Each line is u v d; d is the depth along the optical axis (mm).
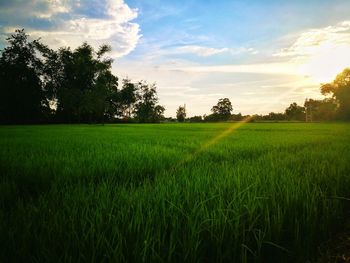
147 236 1891
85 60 62031
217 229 2193
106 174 5039
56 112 71125
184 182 4008
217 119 136625
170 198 2977
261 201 2869
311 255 2242
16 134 19188
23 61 63844
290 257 2178
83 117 75000
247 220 2430
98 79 63531
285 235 2418
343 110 90312
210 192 3248
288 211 2693
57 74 67562
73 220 2246
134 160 6453
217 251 1980
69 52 67375
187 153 8148
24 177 4574
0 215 2457
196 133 22875
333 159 6328
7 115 63531
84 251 1841
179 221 2332
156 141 13070
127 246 1921
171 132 24781
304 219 2490
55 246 1848
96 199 3041
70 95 62469
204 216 2340
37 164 5594
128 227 2115
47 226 2137
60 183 4195
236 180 3840
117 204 2814
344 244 2443
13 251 1845
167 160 6746
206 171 4844
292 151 8742
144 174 5285
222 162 6105
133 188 3594
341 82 87500
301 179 4016
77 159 6461
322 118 105188
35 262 1725
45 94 67500
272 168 5074
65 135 18156
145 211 2629
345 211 3223
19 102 63438
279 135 18656
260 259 2045
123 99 89625
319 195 3248
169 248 1828
